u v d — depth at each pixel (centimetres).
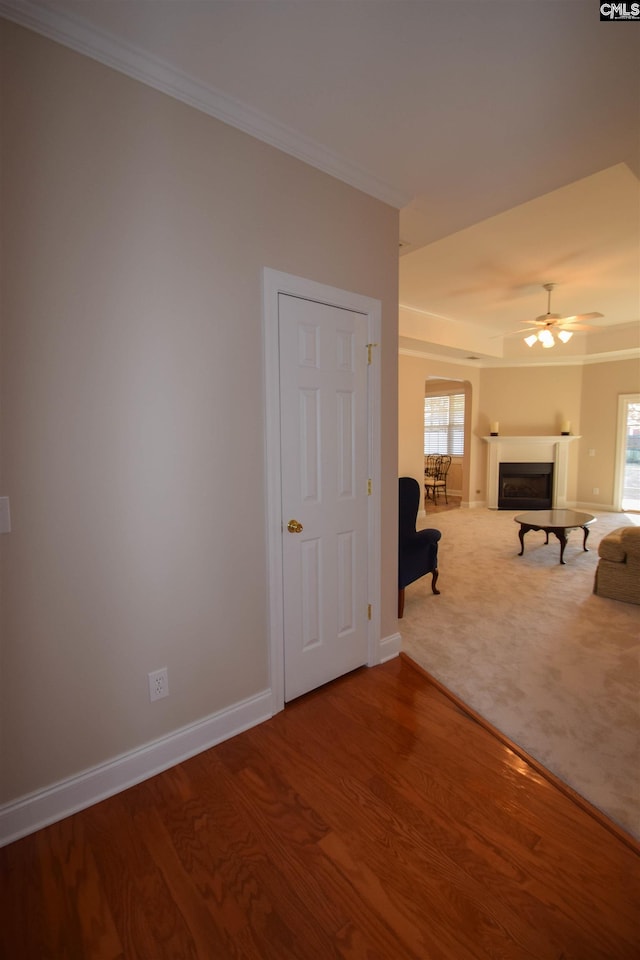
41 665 154
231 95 177
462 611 346
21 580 148
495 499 793
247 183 192
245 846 150
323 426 229
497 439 774
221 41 152
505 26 148
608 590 372
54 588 154
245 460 200
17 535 146
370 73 167
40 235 144
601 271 432
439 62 163
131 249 163
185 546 184
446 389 904
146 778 179
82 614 161
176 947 121
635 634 304
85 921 127
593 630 311
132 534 170
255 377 200
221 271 186
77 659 161
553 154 218
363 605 259
